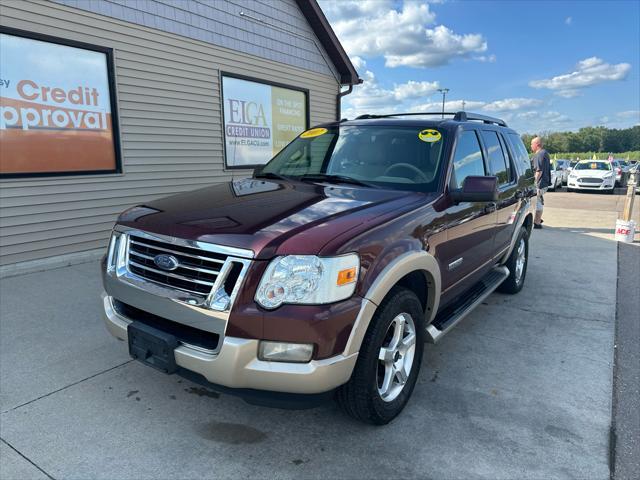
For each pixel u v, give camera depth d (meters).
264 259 2.23
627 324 4.52
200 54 7.65
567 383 3.34
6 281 5.31
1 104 5.36
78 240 6.24
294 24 9.61
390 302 2.59
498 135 4.70
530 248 8.16
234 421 2.80
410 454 2.53
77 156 6.14
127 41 6.53
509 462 2.48
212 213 2.64
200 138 7.86
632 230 8.82
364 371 2.47
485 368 3.55
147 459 2.45
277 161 4.13
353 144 3.80
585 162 23.47
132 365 3.43
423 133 3.67
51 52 5.73
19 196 5.59
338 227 2.45
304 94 10.15
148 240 2.62
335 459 2.48
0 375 3.25
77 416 2.80
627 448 2.62
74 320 4.21
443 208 3.18
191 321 2.35
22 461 2.41
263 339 2.22
